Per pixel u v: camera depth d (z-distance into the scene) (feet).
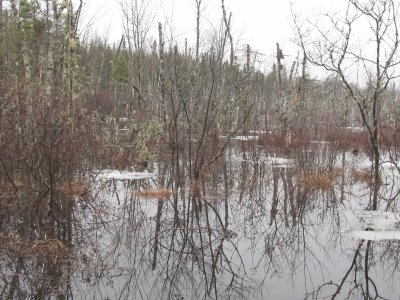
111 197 36.63
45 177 32.83
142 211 32.89
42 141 31.14
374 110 43.01
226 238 27.53
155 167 50.57
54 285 19.22
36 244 22.40
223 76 47.47
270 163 57.36
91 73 66.49
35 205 30.48
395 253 24.75
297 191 41.93
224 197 38.73
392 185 44.96
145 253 24.29
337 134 49.80
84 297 18.54
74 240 25.13
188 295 19.22
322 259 24.00
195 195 38.99
